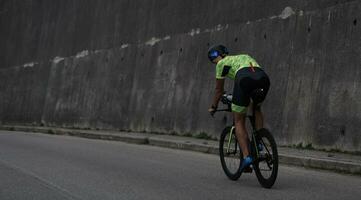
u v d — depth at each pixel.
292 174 17.00
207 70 30.94
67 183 15.20
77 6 48.72
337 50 22.48
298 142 23.59
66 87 48.28
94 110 43.09
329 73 22.67
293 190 13.88
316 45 23.66
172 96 33.75
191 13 33.41
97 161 20.55
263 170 14.07
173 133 32.91
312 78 23.52
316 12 24.03
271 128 25.30
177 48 34.19
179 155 23.09
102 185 14.84
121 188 14.34
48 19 53.84
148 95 36.44
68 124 46.75
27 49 57.03
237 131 14.44
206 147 24.53
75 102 46.25
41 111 52.09
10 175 16.72
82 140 32.81
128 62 39.69
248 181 15.40
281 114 24.86
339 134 21.67
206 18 31.94
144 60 37.72
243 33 28.56
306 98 23.62
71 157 21.91
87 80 45.06
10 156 22.16
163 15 36.31
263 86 13.95
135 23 39.66
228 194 13.34
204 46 31.66
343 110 21.67
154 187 14.47
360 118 20.88
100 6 45.00
